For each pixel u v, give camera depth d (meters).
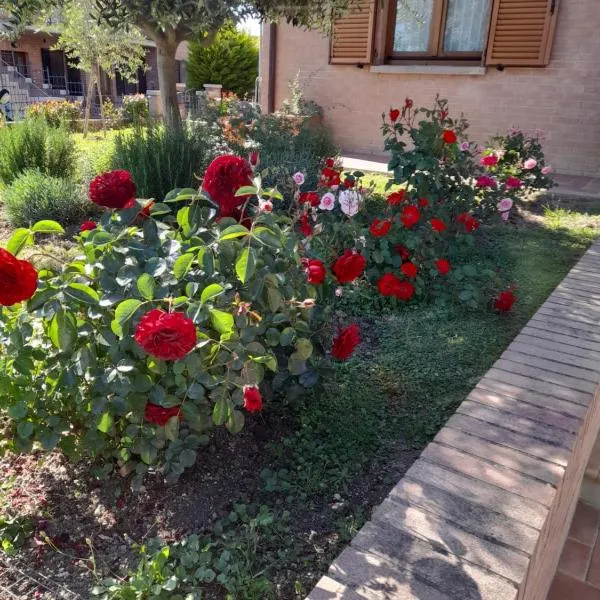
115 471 1.95
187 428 1.83
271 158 5.54
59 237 4.53
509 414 1.84
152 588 1.48
